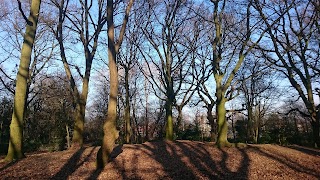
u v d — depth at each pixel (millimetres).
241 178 9508
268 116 47969
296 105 36844
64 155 12953
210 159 12539
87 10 17219
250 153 14219
